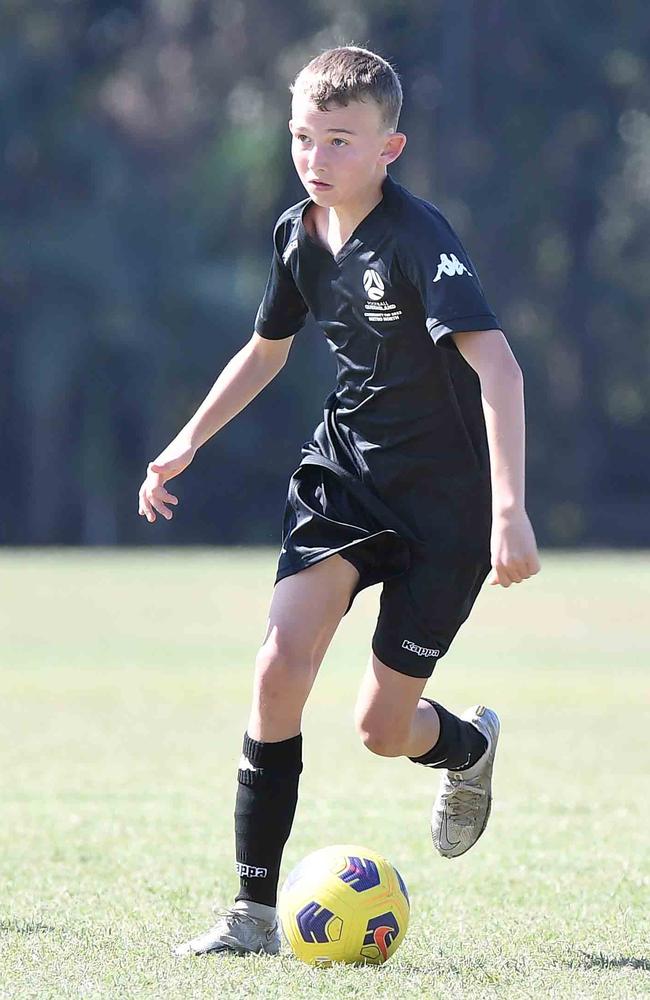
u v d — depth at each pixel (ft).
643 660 176.96
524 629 218.38
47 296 521.65
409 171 573.33
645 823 80.18
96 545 533.96
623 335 590.14
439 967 49.93
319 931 50.08
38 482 532.73
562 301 585.63
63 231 520.83
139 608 244.63
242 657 178.50
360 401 55.26
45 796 88.89
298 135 53.47
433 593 55.01
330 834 76.64
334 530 54.54
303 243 55.77
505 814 82.94
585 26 571.28
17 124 528.63
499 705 135.54
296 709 52.75
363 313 54.19
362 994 46.09
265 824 52.75
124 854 71.26
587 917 57.93
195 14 568.00
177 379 533.55
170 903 60.03
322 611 53.31
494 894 62.49
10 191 531.09
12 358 536.01
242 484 552.00
